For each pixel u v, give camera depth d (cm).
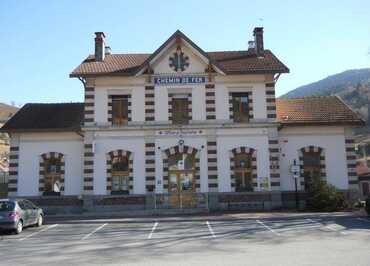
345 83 15150
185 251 1422
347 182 3030
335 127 3066
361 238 1623
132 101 2986
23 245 1639
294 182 3009
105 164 2947
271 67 2981
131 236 1819
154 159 2945
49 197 3008
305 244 1516
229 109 2973
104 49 3297
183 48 3023
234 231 1914
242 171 2961
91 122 2967
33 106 3322
